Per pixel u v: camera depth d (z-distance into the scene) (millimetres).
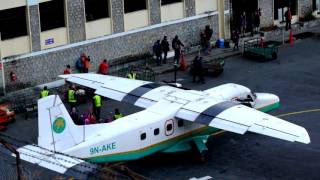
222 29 69000
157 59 63062
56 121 38094
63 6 58000
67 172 30844
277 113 51844
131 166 43156
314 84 58188
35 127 50188
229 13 69000
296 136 38156
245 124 40156
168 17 64875
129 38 62438
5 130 49625
